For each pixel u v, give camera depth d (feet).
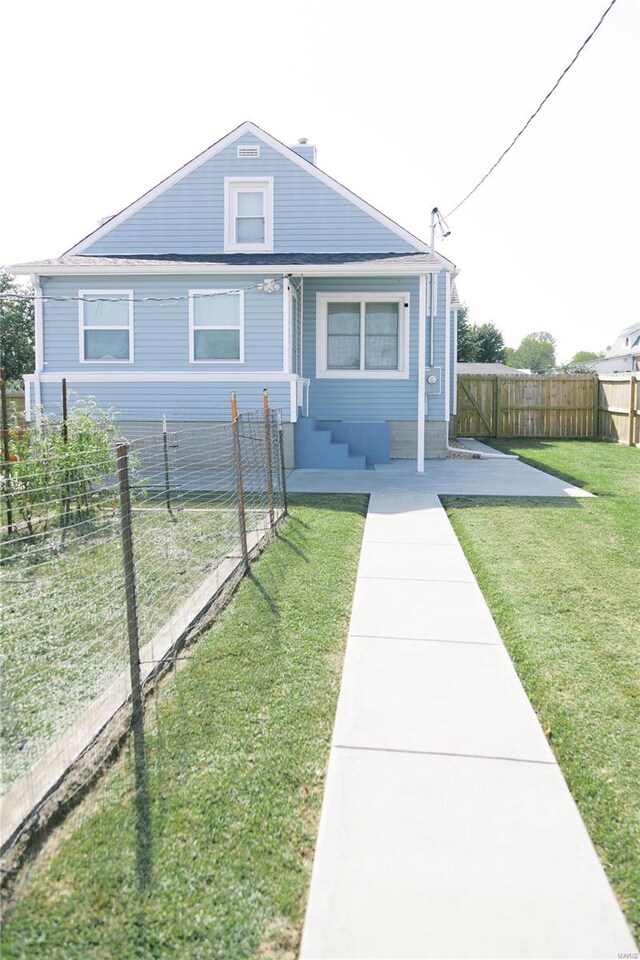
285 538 22.25
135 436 38.50
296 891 7.27
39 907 7.03
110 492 24.90
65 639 13.84
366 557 20.39
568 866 7.63
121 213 44.93
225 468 37.50
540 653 13.29
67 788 8.91
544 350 333.01
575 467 40.40
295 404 38.50
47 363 39.37
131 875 7.46
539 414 64.49
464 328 181.06
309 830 8.23
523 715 10.99
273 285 38.11
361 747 10.02
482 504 28.37
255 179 44.42
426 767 9.52
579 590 17.03
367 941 6.63
